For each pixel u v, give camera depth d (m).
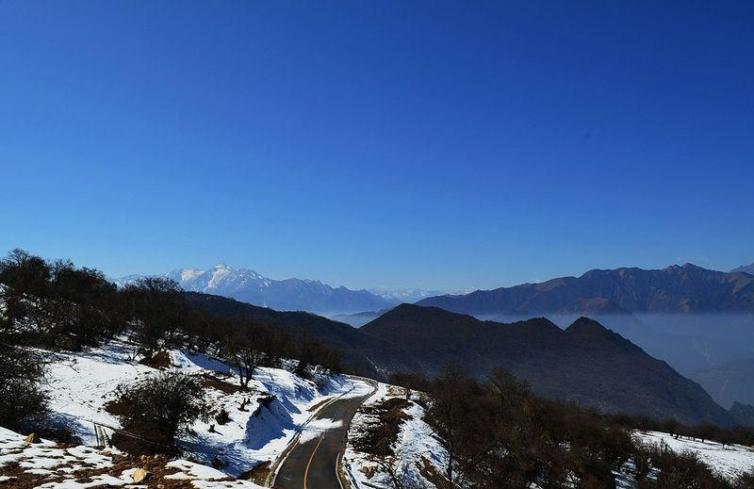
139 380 55.97
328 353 139.50
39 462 13.46
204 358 92.12
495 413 92.56
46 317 69.94
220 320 117.69
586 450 72.00
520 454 63.25
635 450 81.00
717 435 159.88
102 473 13.01
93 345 75.50
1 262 85.44
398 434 70.75
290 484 42.41
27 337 62.22
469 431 70.31
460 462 58.66
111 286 101.69
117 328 83.62
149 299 93.06
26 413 32.69
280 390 89.38
